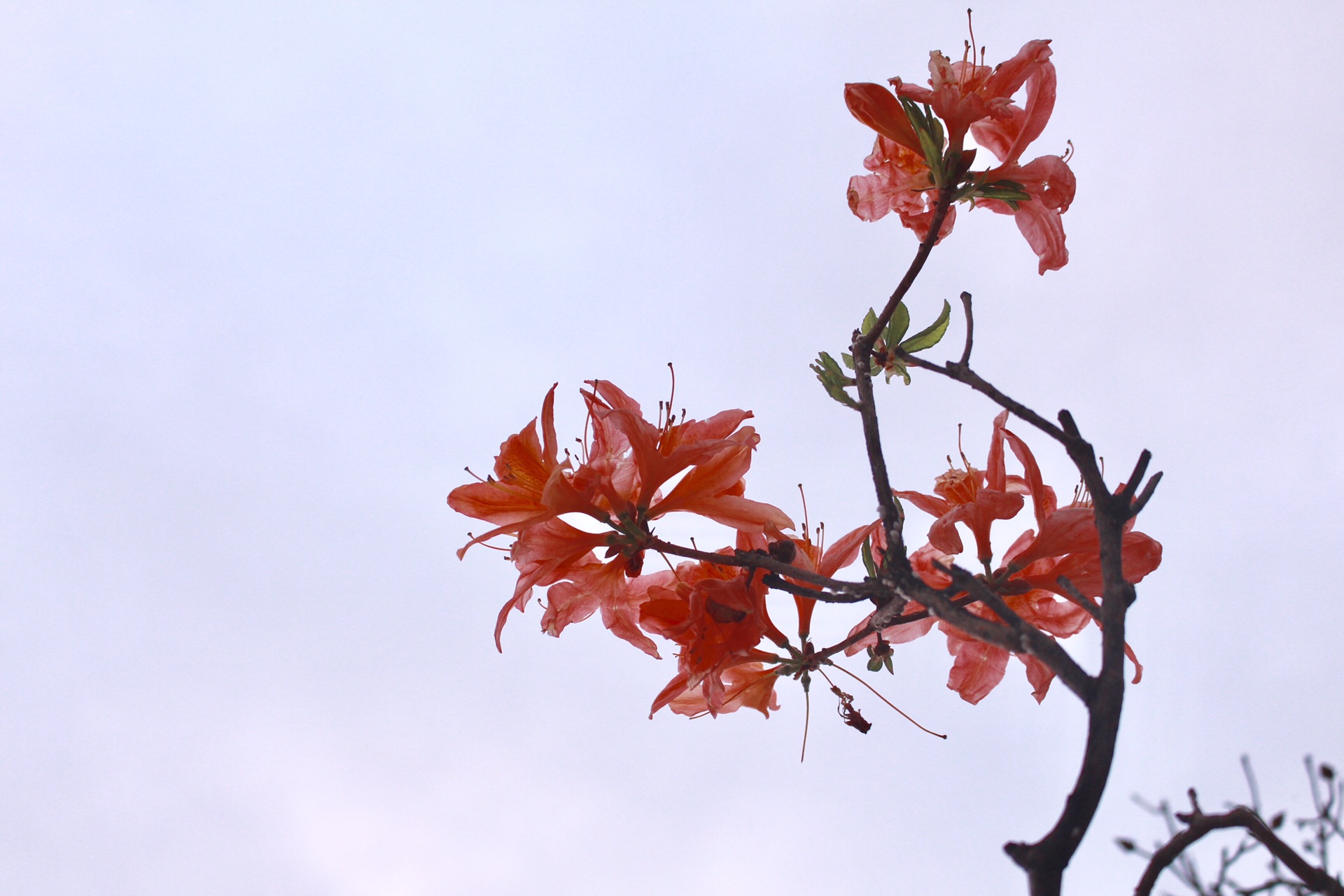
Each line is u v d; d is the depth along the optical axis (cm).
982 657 254
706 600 223
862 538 243
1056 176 233
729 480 235
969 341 186
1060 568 221
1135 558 213
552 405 238
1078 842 124
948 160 233
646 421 226
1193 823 150
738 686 263
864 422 196
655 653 258
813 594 211
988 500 214
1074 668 140
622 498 232
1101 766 128
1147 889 148
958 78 243
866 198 270
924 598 161
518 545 226
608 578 253
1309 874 144
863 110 244
